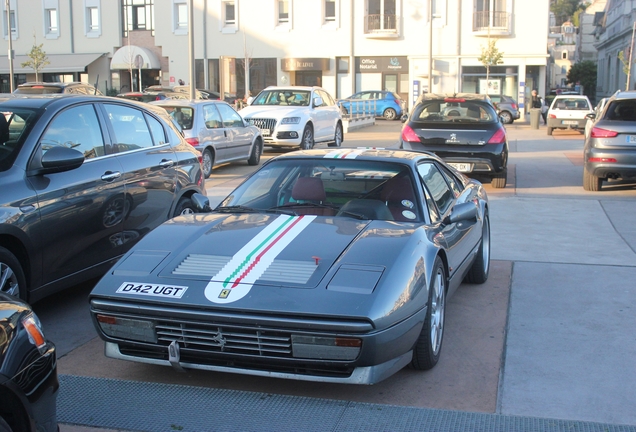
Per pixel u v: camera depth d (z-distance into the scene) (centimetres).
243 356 388
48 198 518
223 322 385
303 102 1934
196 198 550
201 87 4441
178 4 4419
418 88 4075
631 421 389
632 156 1137
